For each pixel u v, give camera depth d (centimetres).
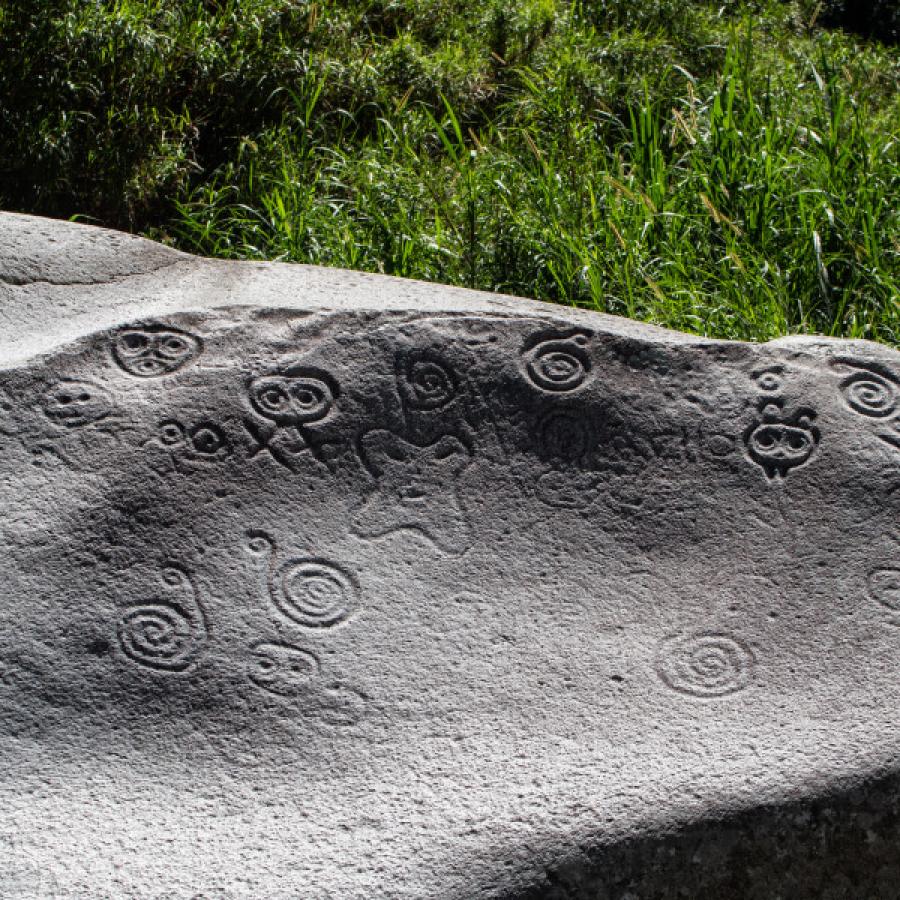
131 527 252
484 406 277
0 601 239
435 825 213
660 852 214
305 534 257
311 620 246
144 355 275
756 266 430
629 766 223
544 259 441
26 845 207
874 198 460
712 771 222
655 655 245
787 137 496
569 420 277
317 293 315
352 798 219
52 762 222
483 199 472
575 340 285
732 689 238
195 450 263
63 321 304
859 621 250
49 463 258
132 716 230
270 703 233
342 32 572
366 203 470
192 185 512
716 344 289
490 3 630
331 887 204
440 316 285
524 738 229
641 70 585
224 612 245
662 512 269
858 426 280
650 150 491
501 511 266
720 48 632
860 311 430
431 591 253
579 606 253
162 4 550
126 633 239
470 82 575
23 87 490
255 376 273
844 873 222
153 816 215
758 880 218
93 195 490
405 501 266
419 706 234
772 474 274
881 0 801
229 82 527
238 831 213
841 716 232
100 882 202
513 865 209
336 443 269
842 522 267
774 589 257
